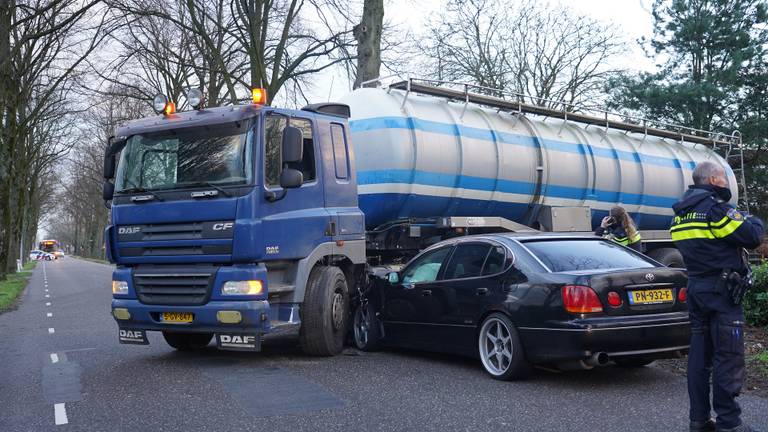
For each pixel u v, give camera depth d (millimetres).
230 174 7441
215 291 7289
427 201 10961
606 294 6188
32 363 8281
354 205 8953
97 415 5641
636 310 6285
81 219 95125
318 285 8125
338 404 5855
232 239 7246
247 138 7496
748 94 30656
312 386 6570
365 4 16719
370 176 10648
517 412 5551
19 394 6527
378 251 10812
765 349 8031
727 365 4727
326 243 8273
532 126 12789
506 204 12188
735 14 30375
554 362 6305
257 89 7699
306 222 7961
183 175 7672
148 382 6875
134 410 5766
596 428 5070
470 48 34531
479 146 11555
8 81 23234
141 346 9422
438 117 11305
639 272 6418
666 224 15617
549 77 34875
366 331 8688
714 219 4785
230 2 19641
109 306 16344
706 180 5000
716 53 31094
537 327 6375
